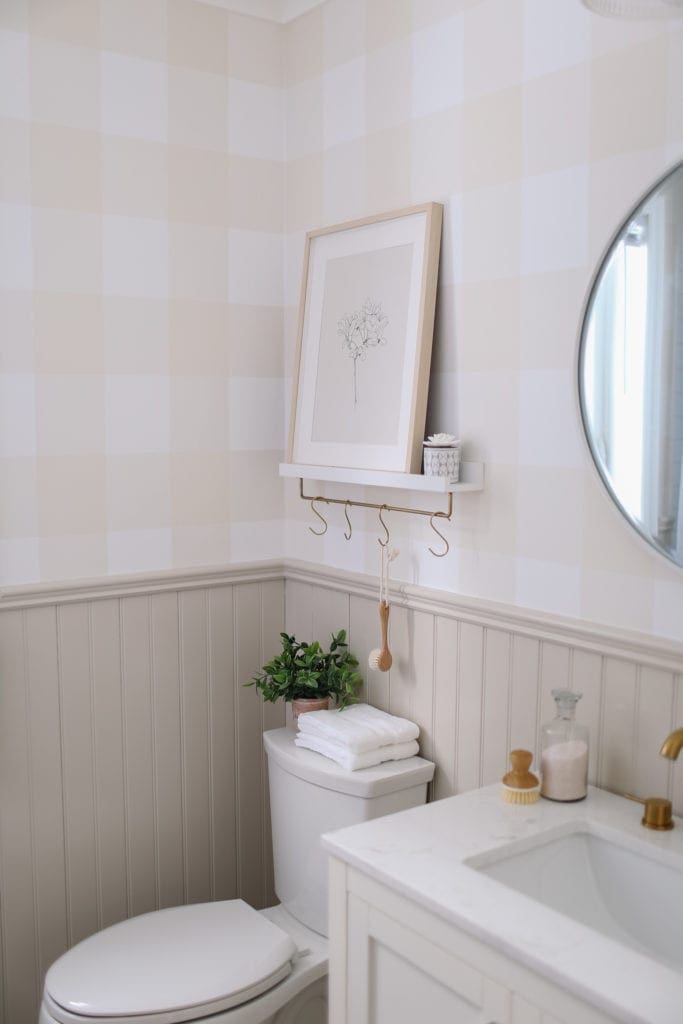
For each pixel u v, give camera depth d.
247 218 2.47
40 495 2.21
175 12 2.32
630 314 1.66
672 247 1.59
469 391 2.02
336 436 2.30
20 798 2.23
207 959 1.95
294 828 2.18
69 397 2.23
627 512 1.69
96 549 2.30
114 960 1.95
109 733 2.35
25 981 2.28
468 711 2.06
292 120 2.49
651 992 1.19
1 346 2.13
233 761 2.56
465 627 2.05
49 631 2.24
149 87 2.29
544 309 1.85
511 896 1.42
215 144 2.40
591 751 1.82
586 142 1.75
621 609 1.74
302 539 2.54
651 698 1.70
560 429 1.83
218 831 2.55
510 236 1.91
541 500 1.88
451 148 2.03
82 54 2.19
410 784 2.08
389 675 2.27
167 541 2.40
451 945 1.40
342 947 1.62
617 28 1.68
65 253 2.20
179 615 2.43
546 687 1.89
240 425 2.50
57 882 2.30
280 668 2.34
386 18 2.18
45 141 2.16
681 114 1.59
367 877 1.55
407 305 2.11
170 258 2.35
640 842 1.57
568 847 1.65
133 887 2.42
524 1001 1.30
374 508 2.27
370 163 2.25
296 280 2.51
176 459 2.40
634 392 1.66
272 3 2.45
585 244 1.76
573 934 1.31
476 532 2.02
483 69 1.94
